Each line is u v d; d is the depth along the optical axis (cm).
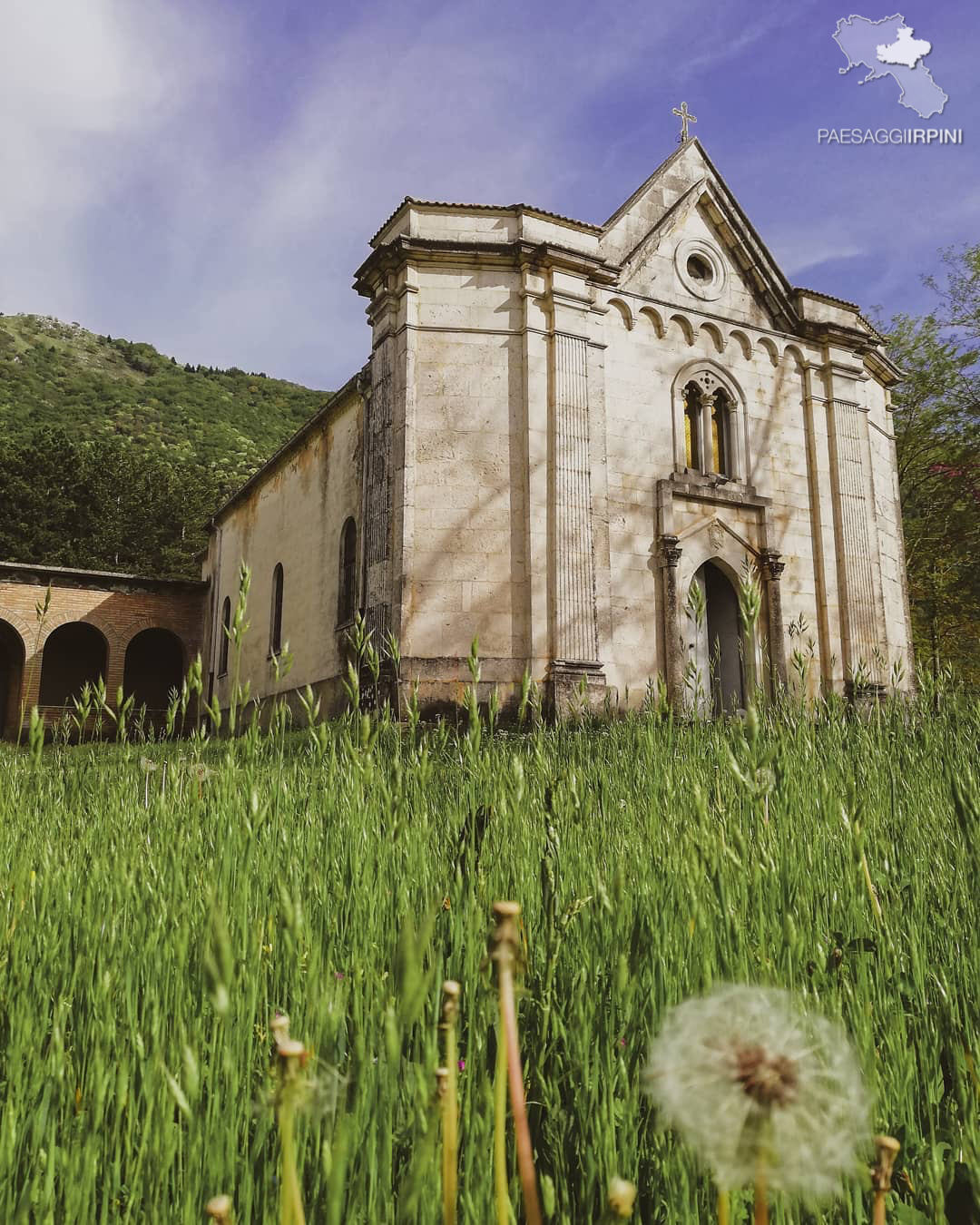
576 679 1488
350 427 1891
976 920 214
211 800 283
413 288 1581
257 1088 141
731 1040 62
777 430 1883
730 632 1784
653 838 274
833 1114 60
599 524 1606
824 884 233
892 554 2088
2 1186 121
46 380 11294
